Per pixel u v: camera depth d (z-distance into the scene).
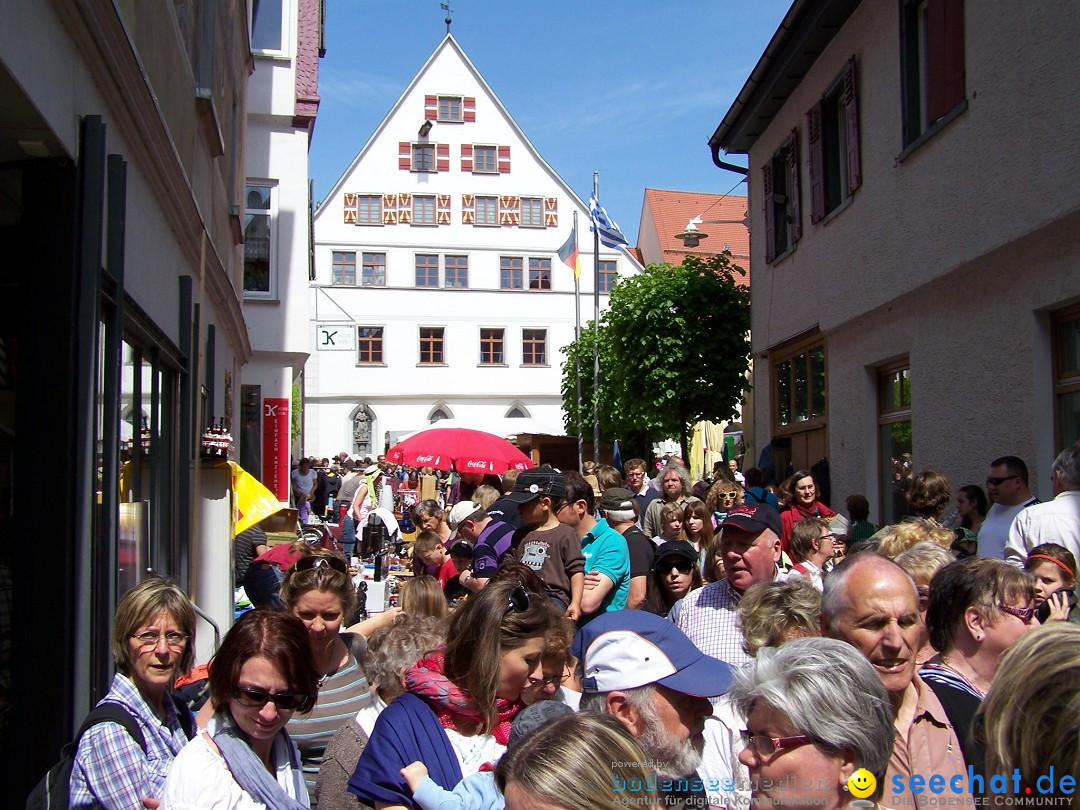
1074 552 5.29
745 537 4.51
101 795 3.08
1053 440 8.03
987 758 1.93
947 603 3.37
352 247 46.00
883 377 11.72
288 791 3.17
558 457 41.28
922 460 10.26
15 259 4.33
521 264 47.12
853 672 2.31
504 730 3.11
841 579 2.97
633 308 19.45
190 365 7.88
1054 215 7.55
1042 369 8.08
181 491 7.84
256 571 6.63
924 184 9.93
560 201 47.38
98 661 4.75
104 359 4.88
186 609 3.38
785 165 15.05
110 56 4.65
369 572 14.48
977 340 9.07
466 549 7.80
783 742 2.26
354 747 3.68
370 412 46.09
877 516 11.66
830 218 12.66
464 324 46.66
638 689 2.83
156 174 6.17
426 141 46.50
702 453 39.91
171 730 3.40
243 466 18.84
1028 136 7.93
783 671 2.33
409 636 3.79
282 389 19.03
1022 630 3.27
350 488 19.92
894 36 10.61
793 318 14.32
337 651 4.40
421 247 46.41
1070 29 7.30
